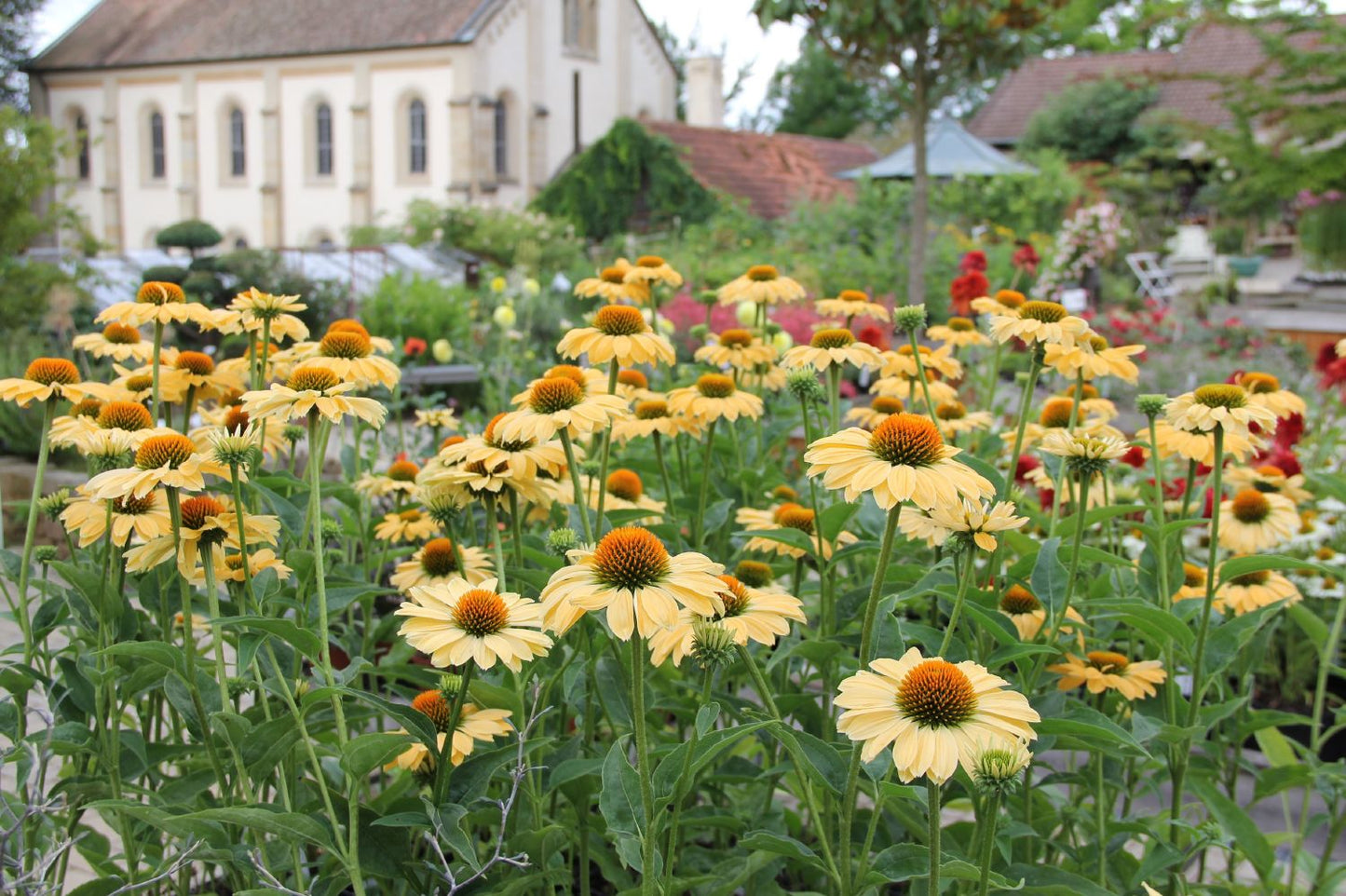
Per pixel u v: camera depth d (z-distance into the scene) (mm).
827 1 12922
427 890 2045
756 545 2736
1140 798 3514
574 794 2291
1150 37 33625
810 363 2857
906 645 2549
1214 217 24000
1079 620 2328
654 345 2650
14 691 2215
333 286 13961
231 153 37219
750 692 3156
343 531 2934
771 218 27484
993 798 1533
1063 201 20844
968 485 1786
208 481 2689
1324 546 4504
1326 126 17656
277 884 1831
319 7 36281
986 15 12688
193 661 2020
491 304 12500
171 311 2537
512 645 1818
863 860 1890
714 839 2779
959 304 5383
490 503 2260
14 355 7730
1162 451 2748
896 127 49844
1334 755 4129
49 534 6352
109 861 2512
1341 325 14977
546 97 34312
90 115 39750
